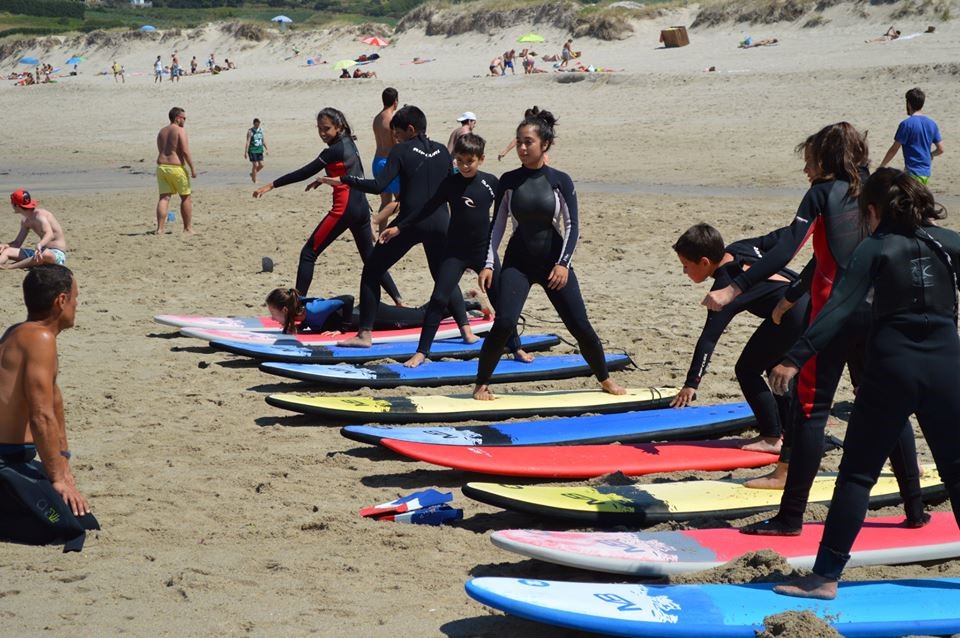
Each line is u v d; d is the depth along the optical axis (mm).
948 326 3689
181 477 5672
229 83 45562
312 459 5992
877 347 3697
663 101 31062
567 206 6508
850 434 3762
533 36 45219
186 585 4211
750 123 26578
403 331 9117
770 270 4504
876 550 4219
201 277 12281
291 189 21250
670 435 6227
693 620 3533
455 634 3799
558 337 8719
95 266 13016
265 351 8094
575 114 30875
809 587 3752
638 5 49656
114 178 24406
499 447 5766
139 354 8734
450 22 54562
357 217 9445
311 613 3959
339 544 4707
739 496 4934
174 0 111125
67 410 7020
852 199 4516
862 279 3691
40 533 4668
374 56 51438
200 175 24359
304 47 60125
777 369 3789
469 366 7828
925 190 3701
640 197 18000
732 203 16844
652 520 4672
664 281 11547
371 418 6449
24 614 3924
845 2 40812
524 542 3994
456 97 36094
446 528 4918
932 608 3709
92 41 70500
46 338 4609
